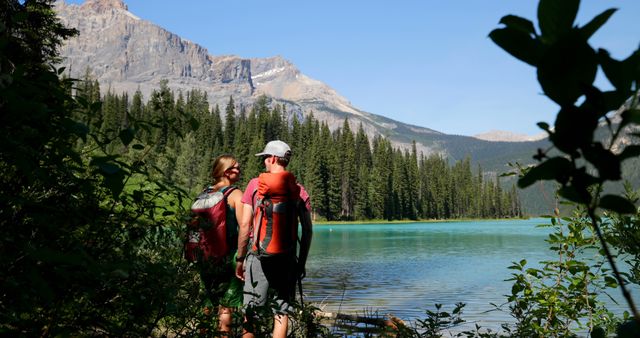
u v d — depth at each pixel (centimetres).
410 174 12062
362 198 10350
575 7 45
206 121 10694
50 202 149
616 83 43
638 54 44
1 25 131
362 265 2050
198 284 236
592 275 300
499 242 3828
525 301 317
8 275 118
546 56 43
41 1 1086
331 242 3944
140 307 175
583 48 42
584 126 43
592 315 298
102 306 169
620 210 44
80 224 154
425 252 2828
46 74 144
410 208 11944
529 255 2534
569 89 44
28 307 126
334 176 9912
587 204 46
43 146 137
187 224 232
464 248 3166
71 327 155
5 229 130
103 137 157
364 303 1052
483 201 14075
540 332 303
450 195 13588
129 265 135
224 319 310
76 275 132
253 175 8819
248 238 341
